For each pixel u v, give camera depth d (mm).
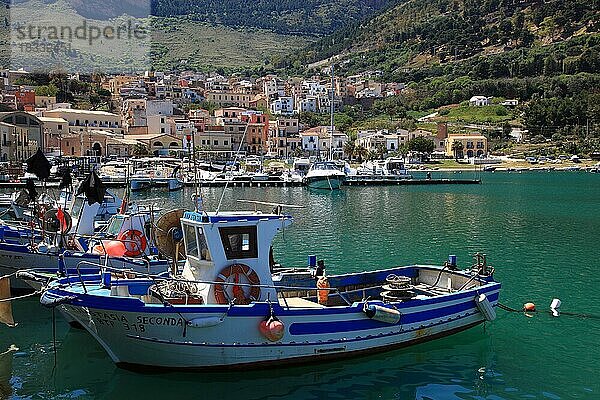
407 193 88312
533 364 18594
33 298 24344
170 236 20547
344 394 16234
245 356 16812
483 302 20188
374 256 37219
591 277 31438
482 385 16953
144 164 116625
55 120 135375
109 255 23125
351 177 107625
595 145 185625
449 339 19984
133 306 15906
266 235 18047
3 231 26172
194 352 16453
